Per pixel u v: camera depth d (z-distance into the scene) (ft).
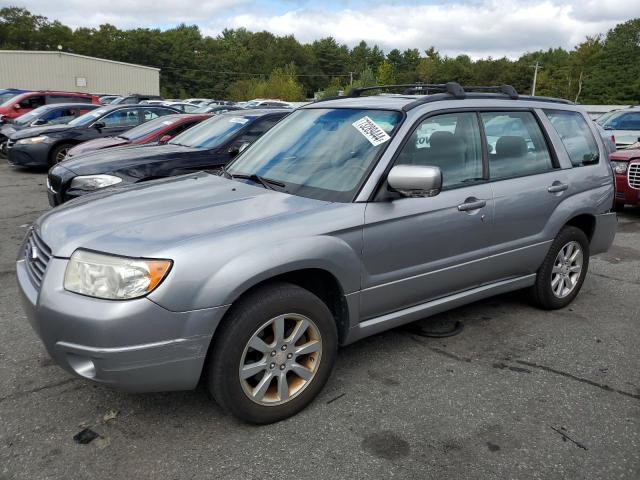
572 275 15.47
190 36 376.48
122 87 154.20
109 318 8.18
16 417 9.88
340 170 11.16
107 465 8.65
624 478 8.51
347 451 9.05
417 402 10.53
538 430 9.70
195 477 8.41
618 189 27.45
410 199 11.05
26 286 9.62
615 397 10.84
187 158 23.15
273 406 9.65
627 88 266.16
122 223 9.53
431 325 14.11
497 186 12.75
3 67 134.00
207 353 9.06
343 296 10.33
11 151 40.63
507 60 362.74
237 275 8.73
